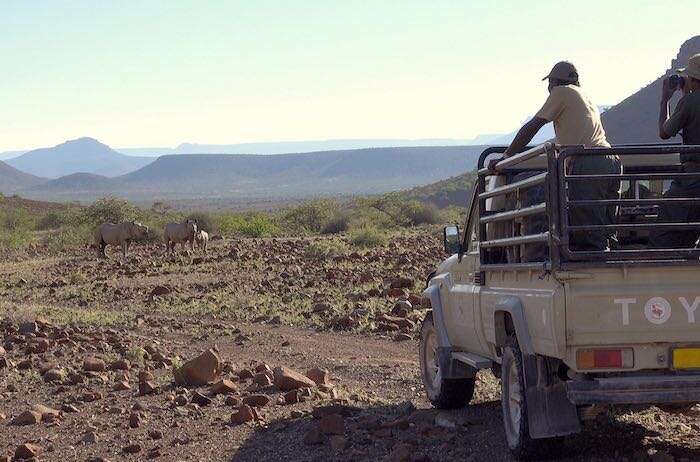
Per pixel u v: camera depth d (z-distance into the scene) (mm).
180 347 16016
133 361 14383
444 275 9812
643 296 6703
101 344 15859
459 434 8664
